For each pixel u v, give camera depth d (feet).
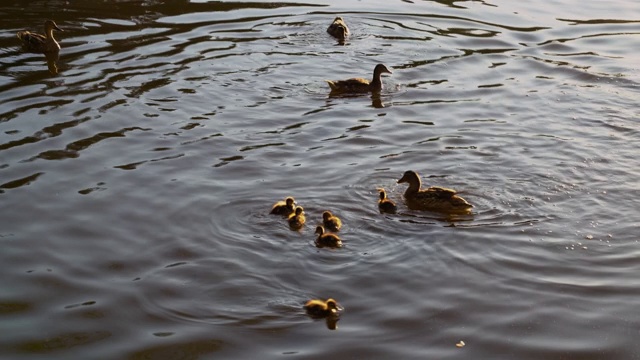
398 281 48.06
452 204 55.06
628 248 51.39
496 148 64.08
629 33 90.02
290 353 42.37
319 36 86.74
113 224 53.31
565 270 49.29
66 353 42.39
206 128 66.59
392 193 57.57
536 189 58.08
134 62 78.48
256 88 74.33
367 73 78.38
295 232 52.49
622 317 45.42
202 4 95.96
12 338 43.37
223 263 49.44
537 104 72.38
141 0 96.73
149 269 48.96
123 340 43.39
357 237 52.26
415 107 71.77
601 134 66.69
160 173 59.57
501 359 42.24
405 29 89.81
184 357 42.11
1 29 85.92
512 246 51.47
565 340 43.68
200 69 77.46
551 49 85.20
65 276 48.29
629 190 57.93
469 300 46.60
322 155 62.85
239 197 56.54
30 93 71.51
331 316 45.06
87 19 89.97
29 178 58.34
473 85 76.43
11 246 50.88
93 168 59.98
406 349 42.80
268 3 96.94
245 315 45.24
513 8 98.22
